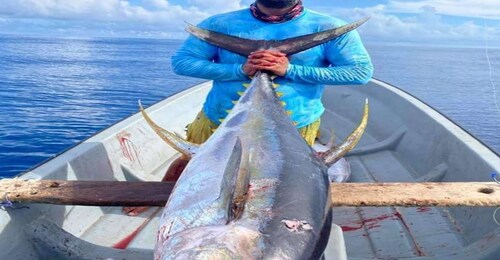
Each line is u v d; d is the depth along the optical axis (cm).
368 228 332
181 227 178
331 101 657
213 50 361
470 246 273
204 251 151
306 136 355
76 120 1156
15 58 3803
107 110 1326
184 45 364
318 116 360
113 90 1795
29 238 272
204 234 162
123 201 259
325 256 230
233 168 186
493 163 323
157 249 182
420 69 3425
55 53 4962
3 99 1481
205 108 368
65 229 312
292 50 331
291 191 196
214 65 339
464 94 2025
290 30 346
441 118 445
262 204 183
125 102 1487
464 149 364
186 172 219
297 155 229
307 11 360
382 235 320
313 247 176
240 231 163
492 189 265
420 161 430
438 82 2484
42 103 1421
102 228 332
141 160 423
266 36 345
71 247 273
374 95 612
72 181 278
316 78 330
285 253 165
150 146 444
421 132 454
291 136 248
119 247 309
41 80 2134
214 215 176
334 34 331
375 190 266
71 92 1709
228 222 171
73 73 2533
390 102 562
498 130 1295
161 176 429
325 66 356
